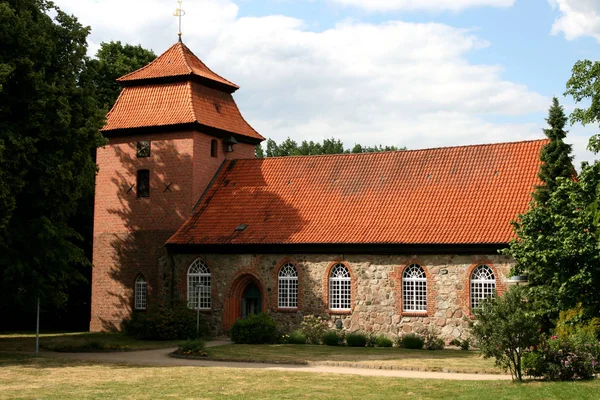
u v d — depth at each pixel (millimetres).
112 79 58781
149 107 48375
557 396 20750
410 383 24719
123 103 49375
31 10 34594
